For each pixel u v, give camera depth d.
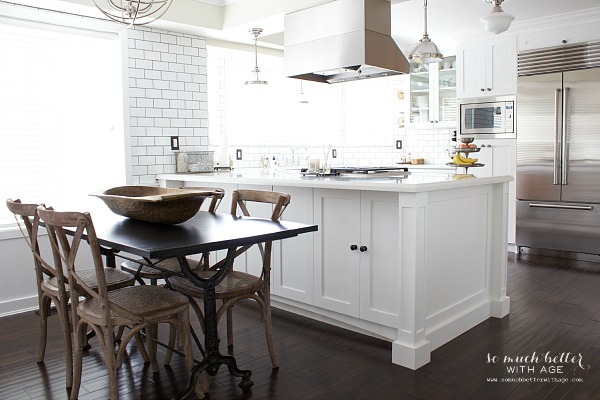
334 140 7.36
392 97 7.10
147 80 4.66
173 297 2.47
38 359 2.94
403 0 4.24
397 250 3.01
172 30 4.80
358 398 2.46
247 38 5.23
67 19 4.15
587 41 5.05
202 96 5.11
